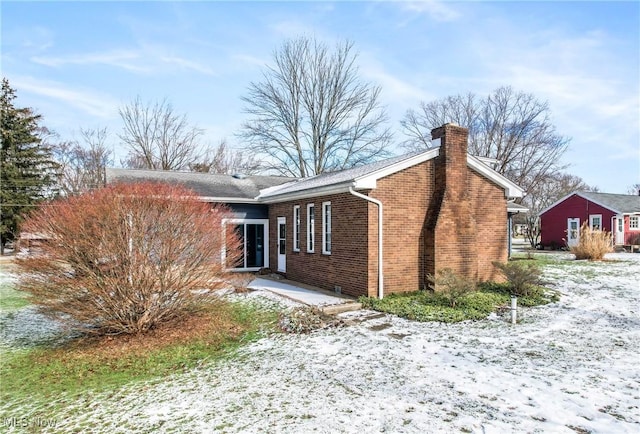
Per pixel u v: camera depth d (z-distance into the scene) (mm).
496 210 12953
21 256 7504
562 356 6641
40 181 32219
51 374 6273
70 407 5074
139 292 7730
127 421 4605
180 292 8078
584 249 22328
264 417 4562
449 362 6348
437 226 11273
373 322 8898
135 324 7840
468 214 11836
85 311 7309
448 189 11523
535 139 31719
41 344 7855
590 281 14547
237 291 12211
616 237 28875
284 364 6391
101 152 35656
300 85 33531
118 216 7406
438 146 11789
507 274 11594
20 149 32594
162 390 5523
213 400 5105
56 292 7188
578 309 10227
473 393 5145
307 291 12562
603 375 5773
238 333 8297
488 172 12539
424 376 5754
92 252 7230
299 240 14773
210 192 17000
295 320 8680
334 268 12477
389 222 11219
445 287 10703
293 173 34250
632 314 9742
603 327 8555
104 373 6262
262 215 17594
